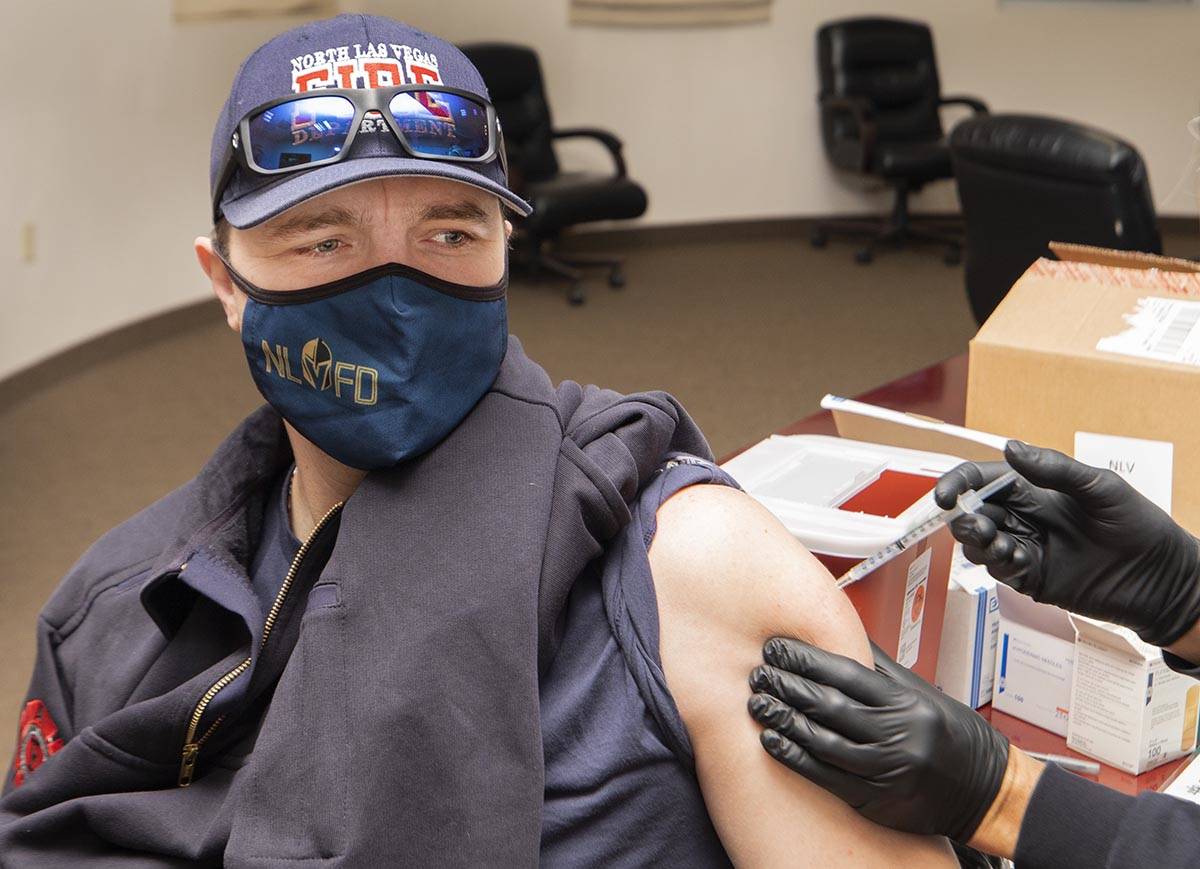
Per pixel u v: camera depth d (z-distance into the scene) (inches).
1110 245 128.3
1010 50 281.9
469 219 33.1
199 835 34.3
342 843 30.2
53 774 36.9
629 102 265.0
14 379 180.1
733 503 34.4
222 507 39.0
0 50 171.9
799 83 273.7
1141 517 39.4
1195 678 42.6
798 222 282.4
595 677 32.6
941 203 285.6
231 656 36.6
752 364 197.0
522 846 30.3
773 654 32.8
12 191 177.0
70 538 141.0
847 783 32.0
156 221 205.3
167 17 198.4
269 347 34.5
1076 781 33.8
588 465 32.9
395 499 33.5
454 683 30.7
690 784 33.0
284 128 32.0
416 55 33.2
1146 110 278.7
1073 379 54.5
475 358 34.2
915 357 200.1
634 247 273.1
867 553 42.9
